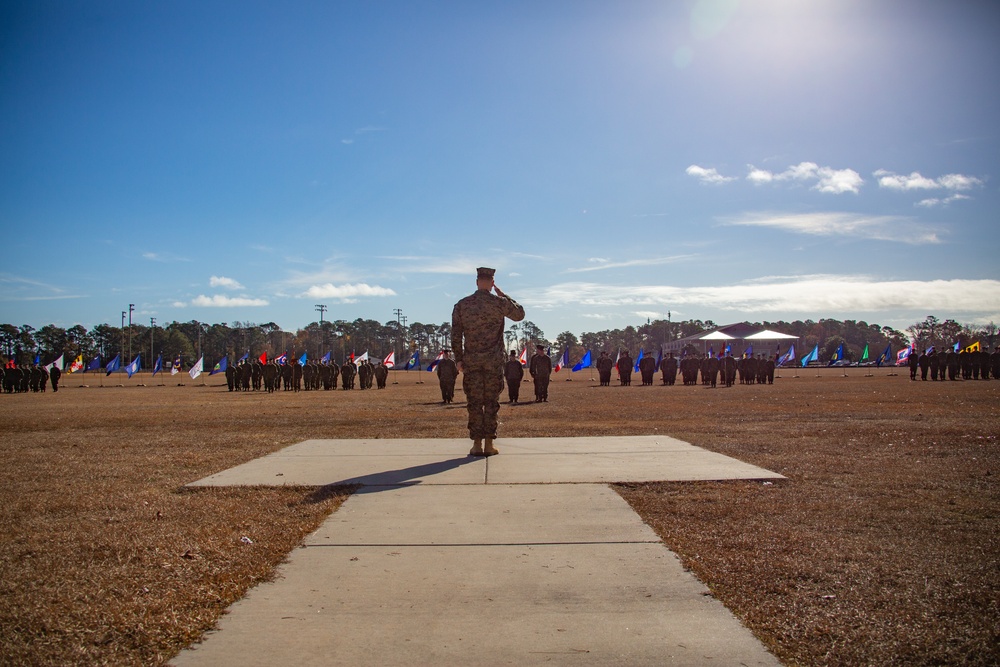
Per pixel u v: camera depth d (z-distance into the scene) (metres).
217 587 4.54
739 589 4.43
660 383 46.66
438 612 4.13
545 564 4.95
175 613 4.12
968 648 3.59
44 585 4.56
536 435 12.40
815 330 168.88
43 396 38.66
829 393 29.17
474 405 9.38
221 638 3.80
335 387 45.72
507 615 4.08
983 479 7.84
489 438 9.41
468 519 6.12
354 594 4.43
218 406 25.25
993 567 4.78
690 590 4.44
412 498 6.91
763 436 11.98
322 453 9.92
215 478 8.06
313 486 7.53
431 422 16.48
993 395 26.03
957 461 9.09
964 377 44.66
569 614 4.09
